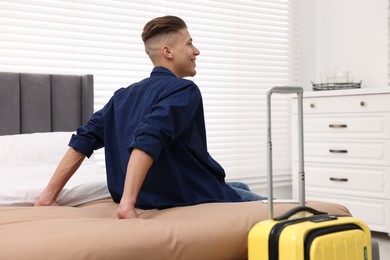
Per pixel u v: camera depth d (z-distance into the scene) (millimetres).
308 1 4477
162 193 1621
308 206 1417
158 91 1621
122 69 3424
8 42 2996
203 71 3840
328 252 1167
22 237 1072
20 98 2822
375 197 3416
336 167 3623
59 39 3174
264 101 4207
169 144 1581
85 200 1856
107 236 1108
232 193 1806
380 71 4039
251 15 4121
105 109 1821
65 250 1032
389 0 3885
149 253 1122
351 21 4238
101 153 3336
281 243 1170
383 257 2980
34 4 3059
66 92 2984
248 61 4109
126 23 3447
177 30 1771
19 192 1743
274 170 4266
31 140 2469
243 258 1320
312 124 3754
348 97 3531
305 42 4465
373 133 3412
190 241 1196
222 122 3932
